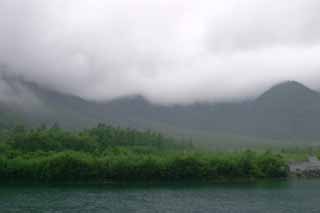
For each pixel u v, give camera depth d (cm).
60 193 12988
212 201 11506
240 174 17788
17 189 14025
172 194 12988
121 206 10519
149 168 16812
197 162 17312
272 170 18200
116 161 16775
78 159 16325
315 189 14425
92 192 13350
